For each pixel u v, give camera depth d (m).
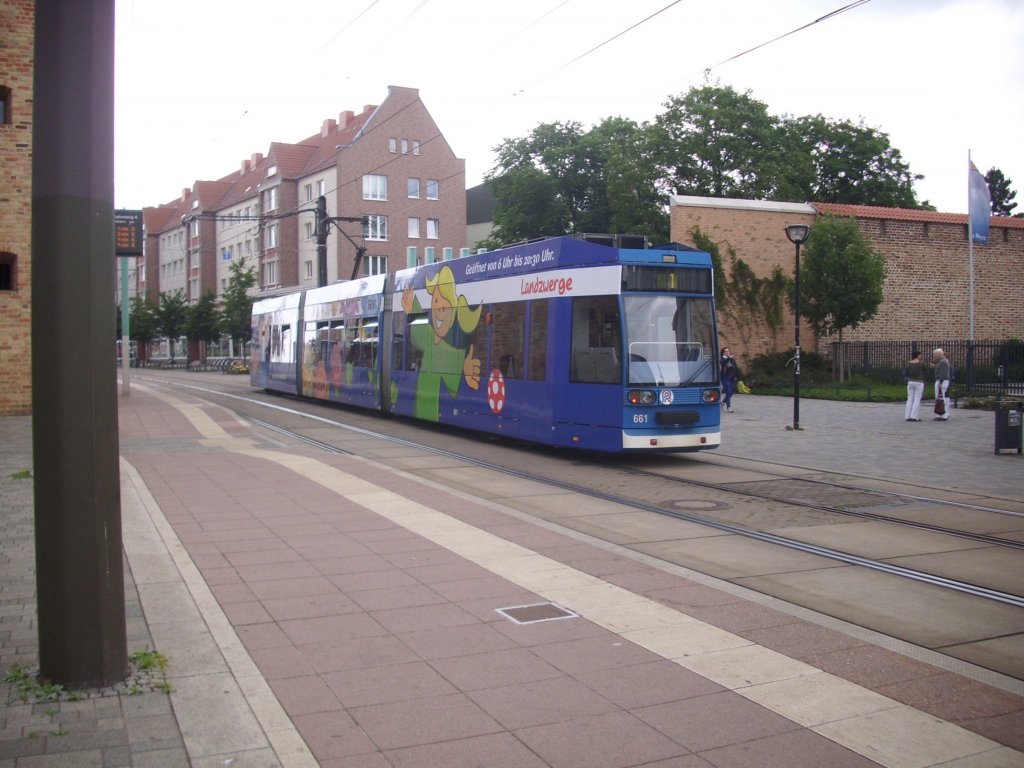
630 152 42.91
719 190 42.16
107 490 4.82
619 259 13.97
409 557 7.95
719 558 8.30
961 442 17.78
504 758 4.16
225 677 5.09
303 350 29.23
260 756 4.14
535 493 11.82
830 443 17.67
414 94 65.06
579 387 14.47
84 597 4.79
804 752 4.25
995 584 7.44
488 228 77.62
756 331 34.09
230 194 80.50
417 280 20.75
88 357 4.70
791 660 5.50
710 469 14.17
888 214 35.41
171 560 7.75
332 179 63.25
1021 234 37.72
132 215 25.48
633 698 4.87
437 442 17.92
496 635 5.88
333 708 4.70
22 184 21.19
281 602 6.59
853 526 9.77
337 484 11.84
